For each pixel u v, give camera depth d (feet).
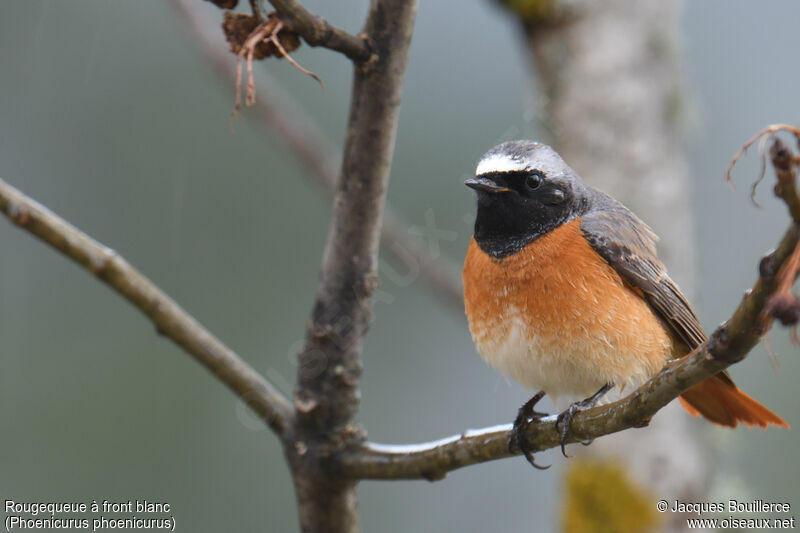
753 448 36.58
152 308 21.75
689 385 17.78
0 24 40.19
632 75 31.78
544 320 25.12
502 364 26.16
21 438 37.11
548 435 21.65
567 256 25.34
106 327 39.63
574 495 30.58
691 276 31.63
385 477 22.22
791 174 13.88
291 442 22.79
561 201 26.50
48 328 39.14
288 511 38.42
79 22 41.06
